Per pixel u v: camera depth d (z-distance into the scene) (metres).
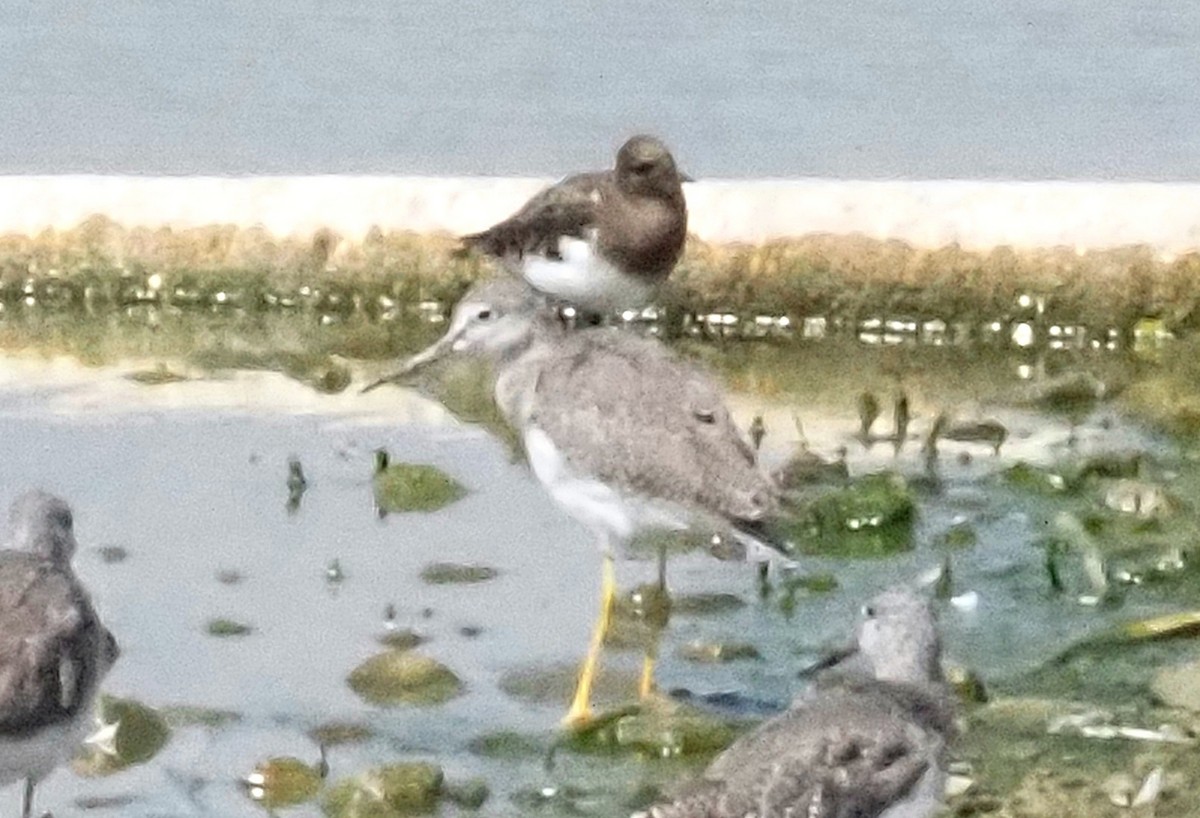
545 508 13.36
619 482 11.56
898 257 15.98
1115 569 12.50
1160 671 11.43
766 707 11.15
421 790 10.39
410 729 11.04
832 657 10.44
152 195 16.39
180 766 10.70
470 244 15.61
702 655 11.66
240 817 10.30
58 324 16.06
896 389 15.04
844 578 12.45
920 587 12.30
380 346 15.74
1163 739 10.83
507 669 11.59
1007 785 10.45
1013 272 15.92
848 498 13.07
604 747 10.85
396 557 12.76
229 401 14.80
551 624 12.03
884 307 16.00
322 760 10.72
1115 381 15.20
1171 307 15.86
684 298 16.00
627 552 12.81
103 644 10.06
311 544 12.88
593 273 15.32
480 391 14.98
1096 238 15.92
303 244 16.31
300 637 11.88
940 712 9.79
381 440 14.25
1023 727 10.94
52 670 9.75
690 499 11.45
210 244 16.34
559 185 15.56
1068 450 14.01
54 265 16.33
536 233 15.38
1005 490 13.47
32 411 14.57
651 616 12.08
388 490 13.45
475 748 10.86
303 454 14.03
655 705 11.16
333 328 16.09
